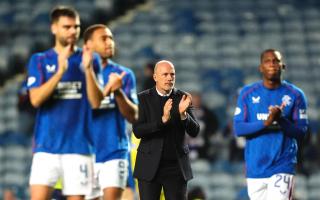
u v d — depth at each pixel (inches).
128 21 2687.0
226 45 2551.7
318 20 2723.9
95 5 2677.2
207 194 1943.9
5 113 2235.5
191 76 2364.7
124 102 940.0
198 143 1772.9
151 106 924.0
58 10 832.3
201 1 2802.7
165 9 2755.9
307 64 2496.3
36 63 834.8
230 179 1962.4
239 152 1871.3
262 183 1000.2
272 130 997.2
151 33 2605.8
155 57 2454.5
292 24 2694.4
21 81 2375.7
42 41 2470.5
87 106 827.4
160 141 911.7
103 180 992.9
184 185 920.3
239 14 2731.3
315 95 2354.8
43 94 789.9
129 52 2472.9
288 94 1015.6
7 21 2581.2
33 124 2133.4
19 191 1963.6
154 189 916.6
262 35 2628.0
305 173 1940.2
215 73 2394.2
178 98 927.0
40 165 805.9
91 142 825.5
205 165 1973.4
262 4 2805.1
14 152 2078.0
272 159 992.2
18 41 2475.4
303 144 1625.2
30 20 2588.6
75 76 825.5
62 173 811.4
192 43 2551.7
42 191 803.4
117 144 994.7
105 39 1021.2
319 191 1930.4
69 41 827.4
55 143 808.3
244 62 2470.5
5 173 2022.6
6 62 2401.6
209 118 1777.8
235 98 2188.7
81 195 812.0
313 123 2177.7
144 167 914.7
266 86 1019.3
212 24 2662.4
